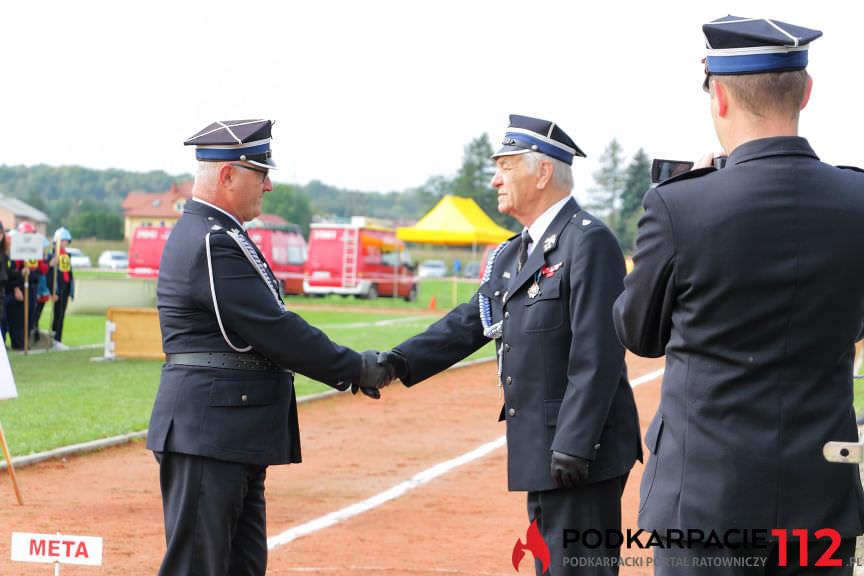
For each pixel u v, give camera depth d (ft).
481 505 24.36
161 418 13.92
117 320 54.70
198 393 13.82
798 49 8.89
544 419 13.29
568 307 13.32
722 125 9.30
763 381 8.68
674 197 9.02
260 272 14.08
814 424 8.63
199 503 13.74
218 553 13.76
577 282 13.03
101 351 59.62
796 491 8.56
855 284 8.63
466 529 21.98
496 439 34.17
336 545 20.49
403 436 34.68
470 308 15.72
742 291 8.63
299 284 133.80
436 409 41.16
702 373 8.90
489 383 50.16
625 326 9.61
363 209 449.89
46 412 36.22
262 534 14.89
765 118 9.00
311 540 20.88
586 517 13.25
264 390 14.11
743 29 8.99
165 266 14.30
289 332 13.87
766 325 8.63
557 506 13.34
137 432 32.83
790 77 8.92
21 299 57.67
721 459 8.71
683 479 8.94
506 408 13.83
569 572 13.24
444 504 24.47
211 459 13.70
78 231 416.46
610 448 13.25
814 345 8.63
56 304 61.00
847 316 8.67
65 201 555.28
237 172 14.42
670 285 9.00
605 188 457.27
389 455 31.12
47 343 59.93
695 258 8.76
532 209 13.92
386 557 19.60
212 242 13.79
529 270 13.57
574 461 12.58
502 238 124.57
